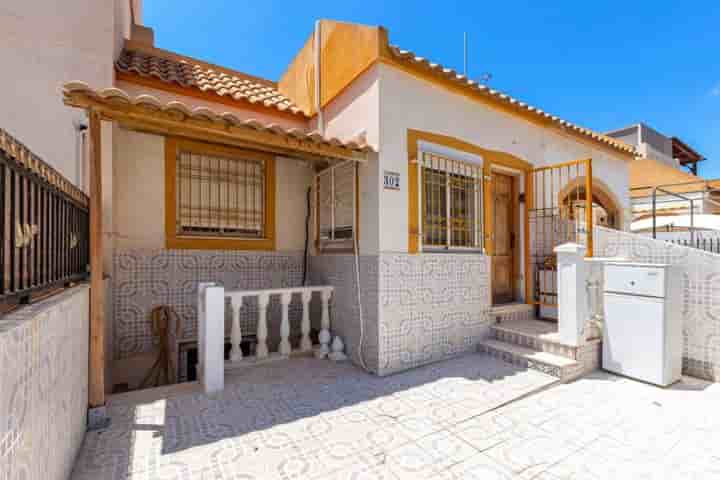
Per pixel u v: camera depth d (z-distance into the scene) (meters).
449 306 4.90
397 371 4.33
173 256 4.98
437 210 4.93
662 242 4.64
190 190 5.20
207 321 3.64
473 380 4.00
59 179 2.22
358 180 4.70
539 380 3.99
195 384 3.90
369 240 4.43
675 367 3.98
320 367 4.49
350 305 4.81
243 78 7.13
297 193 6.12
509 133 5.83
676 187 12.59
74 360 2.40
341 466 2.41
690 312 4.32
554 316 5.66
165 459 2.45
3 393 1.19
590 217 5.02
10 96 4.00
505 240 6.18
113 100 2.92
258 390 3.73
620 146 7.62
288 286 5.95
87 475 2.26
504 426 2.99
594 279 4.55
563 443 2.73
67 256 2.46
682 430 2.94
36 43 4.12
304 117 6.18
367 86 4.55
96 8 4.44
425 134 4.76
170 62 6.23
